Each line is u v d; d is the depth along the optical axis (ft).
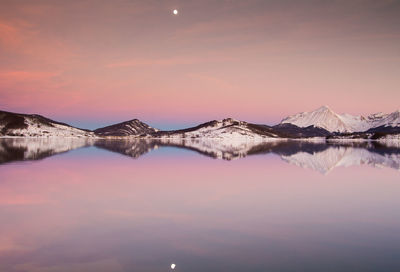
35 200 68.54
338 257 38.32
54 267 35.42
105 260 37.19
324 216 57.11
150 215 57.06
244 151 272.92
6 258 37.63
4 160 152.46
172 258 37.78
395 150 311.47
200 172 119.03
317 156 214.69
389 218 56.03
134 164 146.20
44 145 317.01
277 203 67.46
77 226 50.11
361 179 104.47
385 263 36.68
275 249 40.75
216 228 49.49
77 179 98.43
